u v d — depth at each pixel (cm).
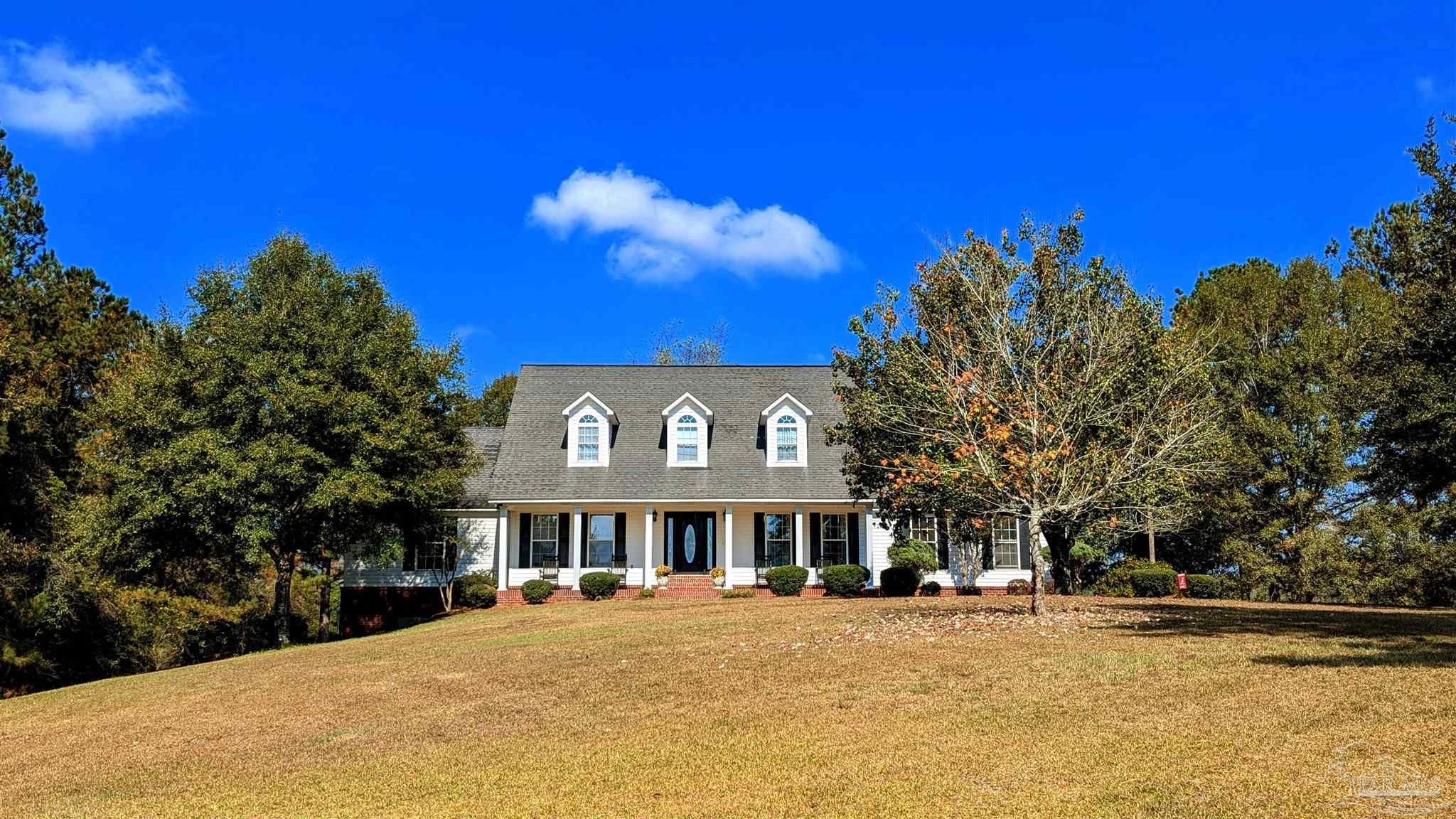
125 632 2998
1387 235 2505
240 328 2523
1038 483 1767
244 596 3181
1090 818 729
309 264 2933
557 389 3597
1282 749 842
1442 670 1096
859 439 2709
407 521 2858
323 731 1250
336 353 2577
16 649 2619
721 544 3356
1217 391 3094
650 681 1392
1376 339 2292
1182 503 2267
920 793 817
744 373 3675
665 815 816
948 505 2319
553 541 3328
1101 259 2250
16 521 2747
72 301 3127
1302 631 1524
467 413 3152
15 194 3103
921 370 2128
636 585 3294
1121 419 1992
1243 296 3331
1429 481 2289
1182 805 734
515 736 1139
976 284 2055
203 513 2394
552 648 1788
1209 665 1217
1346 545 2988
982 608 2081
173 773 1095
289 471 2375
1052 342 1956
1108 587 3098
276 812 904
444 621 2750
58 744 1334
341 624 3297
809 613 2158
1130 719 986
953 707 1102
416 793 934
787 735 1039
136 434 2506
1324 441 2997
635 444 3391
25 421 2723
